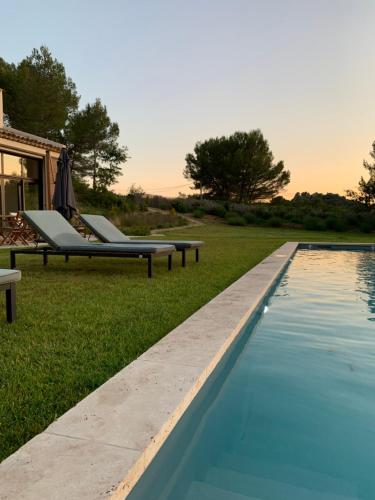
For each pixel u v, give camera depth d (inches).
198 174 1611.7
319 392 98.4
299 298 216.1
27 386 88.2
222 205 1296.8
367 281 274.5
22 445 64.6
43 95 999.0
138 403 75.2
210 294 192.1
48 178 612.4
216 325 129.8
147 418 69.4
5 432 69.0
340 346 134.6
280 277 279.3
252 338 143.3
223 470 66.1
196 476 64.1
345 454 71.8
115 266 307.0
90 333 128.7
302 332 151.1
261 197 1572.3
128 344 116.9
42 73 1036.5
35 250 261.6
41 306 165.9
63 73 1066.7
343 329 155.6
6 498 48.8
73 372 95.9
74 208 413.1
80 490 50.5
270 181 1547.7
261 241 593.0
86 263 327.0
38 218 272.4
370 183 940.0
